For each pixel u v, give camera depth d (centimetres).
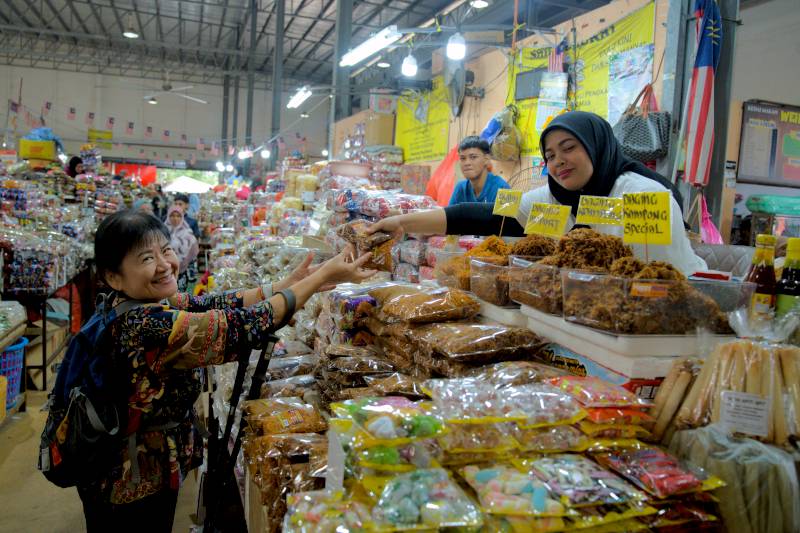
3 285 412
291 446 129
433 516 80
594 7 777
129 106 2123
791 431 89
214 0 1483
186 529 258
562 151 161
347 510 83
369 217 241
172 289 149
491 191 335
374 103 735
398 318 150
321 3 1370
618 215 131
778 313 116
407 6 1244
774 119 427
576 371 122
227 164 2048
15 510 276
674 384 102
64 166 884
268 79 2283
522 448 94
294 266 279
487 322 149
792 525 85
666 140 307
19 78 1953
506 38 538
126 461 143
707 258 245
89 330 138
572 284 117
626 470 91
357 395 135
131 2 1523
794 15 526
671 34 308
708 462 89
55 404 141
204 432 167
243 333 134
